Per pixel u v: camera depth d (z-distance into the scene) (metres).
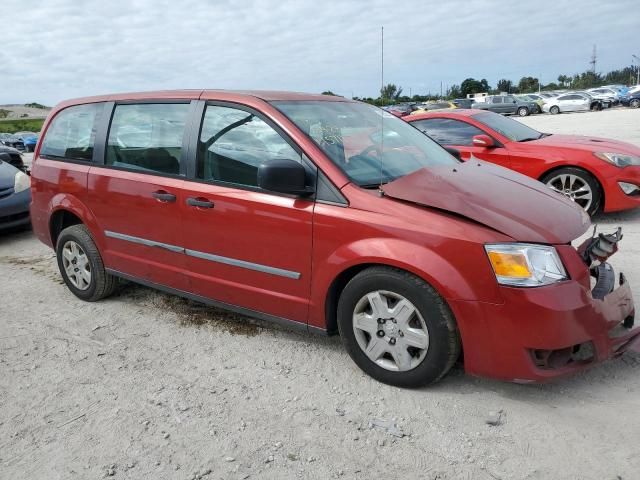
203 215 3.70
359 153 3.52
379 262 3.00
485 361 2.85
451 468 2.52
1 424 2.99
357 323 3.22
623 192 6.42
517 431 2.75
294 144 3.38
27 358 3.74
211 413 3.02
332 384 3.27
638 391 3.04
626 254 5.27
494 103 39.19
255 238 3.48
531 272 2.74
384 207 3.04
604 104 37.72
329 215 3.16
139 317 4.37
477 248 2.78
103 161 4.40
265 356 3.65
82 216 4.52
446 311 2.89
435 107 38.66
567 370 2.83
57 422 2.99
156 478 2.52
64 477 2.55
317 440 2.76
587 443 2.64
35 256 6.37
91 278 4.61
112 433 2.87
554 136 7.54
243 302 3.70
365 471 2.53
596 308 2.83
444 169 3.58
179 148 3.90
